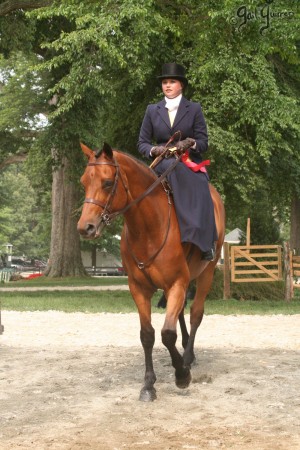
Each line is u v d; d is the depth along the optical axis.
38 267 80.50
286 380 7.83
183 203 7.03
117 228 34.06
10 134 39.16
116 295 24.97
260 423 6.12
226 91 18.97
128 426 6.05
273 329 13.63
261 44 18.88
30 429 6.01
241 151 19.56
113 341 11.76
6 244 85.31
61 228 43.81
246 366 8.73
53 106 27.39
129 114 23.53
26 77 38.00
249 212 25.48
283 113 19.23
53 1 21.27
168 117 7.55
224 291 21.92
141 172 6.79
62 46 19.19
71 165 27.58
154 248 6.78
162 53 20.38
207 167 20.52
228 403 6.84
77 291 27.84
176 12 21.52
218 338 12.04
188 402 6.89
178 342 11.30
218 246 8.49
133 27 18.31
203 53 19.42
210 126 19.55
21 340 11.92
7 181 80.69
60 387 7.67
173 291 6.82
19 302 20.44
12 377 8.30
